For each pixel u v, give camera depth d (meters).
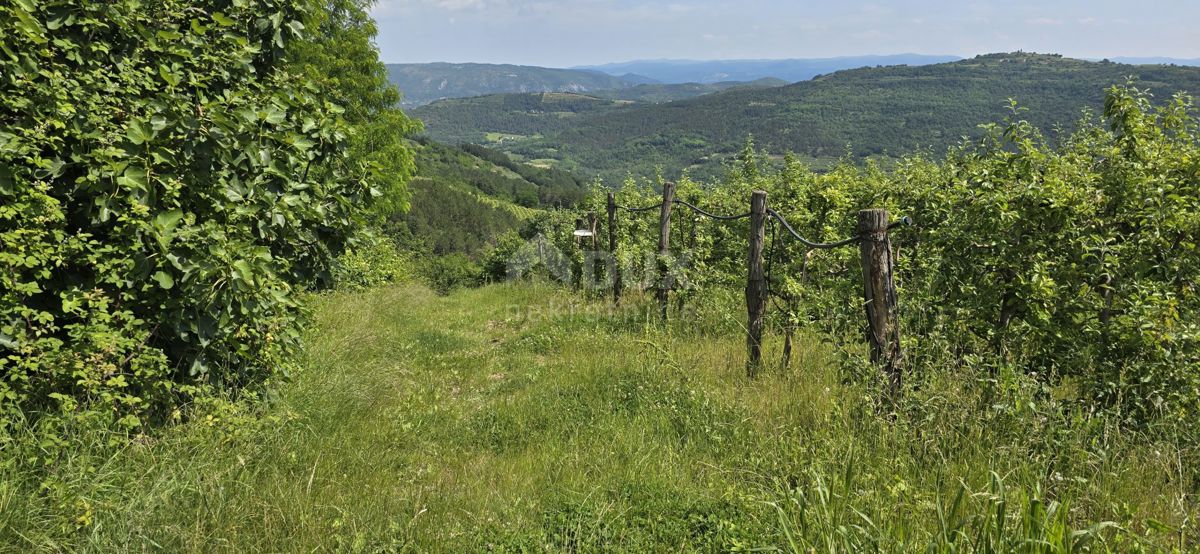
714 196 12.83
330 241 4.99
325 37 20.45
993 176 4.44
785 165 12.61
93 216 3.54
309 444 4.14
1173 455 3.14
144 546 2.75
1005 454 3.18
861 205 6.02
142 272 3.42
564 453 4.39
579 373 6.35
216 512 3.12
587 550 3.09
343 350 6.68
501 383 6.50
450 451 4.56
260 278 3.85
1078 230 4.11
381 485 3.82
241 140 3.91
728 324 7.79
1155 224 3.93
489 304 13.18
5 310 3.08
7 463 2.79
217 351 4.10
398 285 16.03
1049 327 4.08
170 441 3.55
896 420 3.69
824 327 5.28
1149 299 3.66
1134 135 4.46
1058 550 2.18
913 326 4.48
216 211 3.90
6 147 3.06
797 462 3.58
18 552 2.61
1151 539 2.54
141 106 3.69
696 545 3.10
